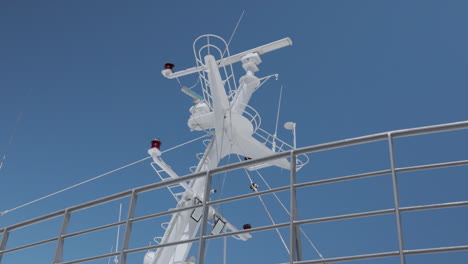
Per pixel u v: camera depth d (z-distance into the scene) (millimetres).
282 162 10445
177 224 9617
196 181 10062
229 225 9766
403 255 3430
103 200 5078
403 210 3584
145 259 10023
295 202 4012
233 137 10125
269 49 11289
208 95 10758
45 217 5398
